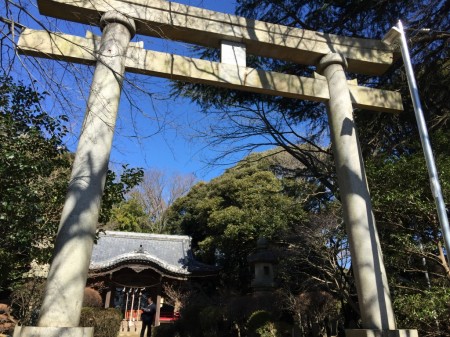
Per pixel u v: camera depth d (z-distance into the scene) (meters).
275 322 8.92
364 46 6.24
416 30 6.16
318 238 9.23
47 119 6.09
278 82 5.66
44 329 3.38
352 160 5.19
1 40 3.60
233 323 10.62
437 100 7.44
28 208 5.28
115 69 4.75
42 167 5.76
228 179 17.59
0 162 5.17
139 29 5.37
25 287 8.48
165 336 12.83
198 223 20.28
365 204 4.96
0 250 5.52
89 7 5.07
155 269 16.44
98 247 18.56
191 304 13.77
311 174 9.62
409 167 5.56
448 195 5.20
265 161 16.72
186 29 5.48
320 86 5.79
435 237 5.52
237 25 5.74
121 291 21.16
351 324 9.02
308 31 6.05
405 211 5.61
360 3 6.95
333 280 9.55
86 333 3.58
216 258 18.72
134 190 27.88
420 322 5.17
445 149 6.11
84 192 4.06
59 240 3.85
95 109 4.48
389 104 6.10
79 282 3.74
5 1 3.38
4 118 5.57
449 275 5.30
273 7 7.86
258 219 14.32
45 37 4.82
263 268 10.93
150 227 26.25
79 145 4.36
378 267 4.64
